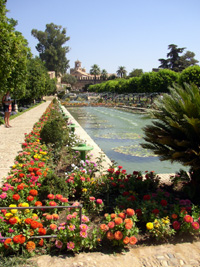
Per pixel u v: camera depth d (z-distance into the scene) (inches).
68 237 103.1
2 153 267.7
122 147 356.2
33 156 217.9
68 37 2539.4
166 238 113.8
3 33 374.3
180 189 166.2
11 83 499.2
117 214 114.8
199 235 117.2
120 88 1657.2
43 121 444.5
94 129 543.5
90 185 154.0
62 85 2913.4
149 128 160.7
